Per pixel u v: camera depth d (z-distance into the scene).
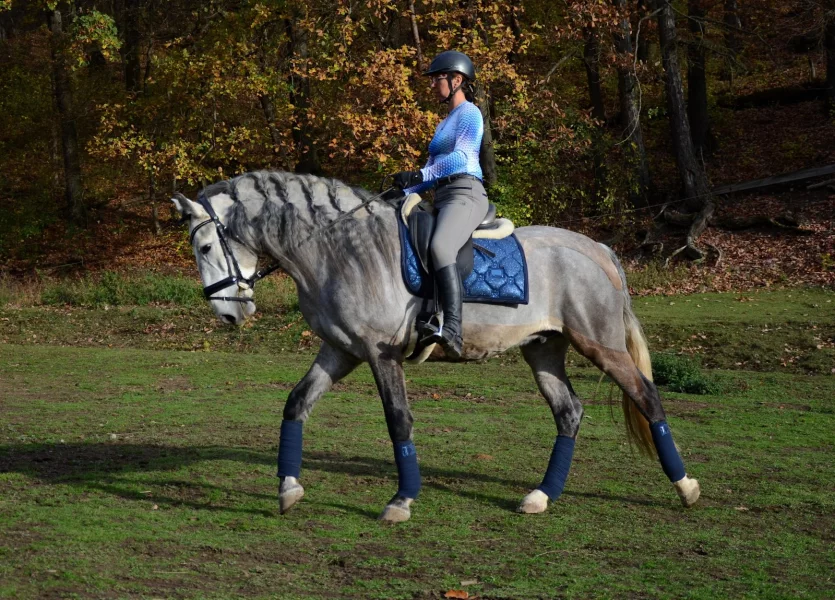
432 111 20.09
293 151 25.17
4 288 23.84
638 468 7.36
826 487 6.78
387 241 5.60
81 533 5.12
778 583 4.59
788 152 29.28
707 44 27.44
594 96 27.98
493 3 20.09
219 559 4.78
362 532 5.38
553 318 6.00
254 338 17.53
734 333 15.67
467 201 5.70
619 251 25.88
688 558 5.02
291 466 5.71
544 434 8.67
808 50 35.50
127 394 11.21
